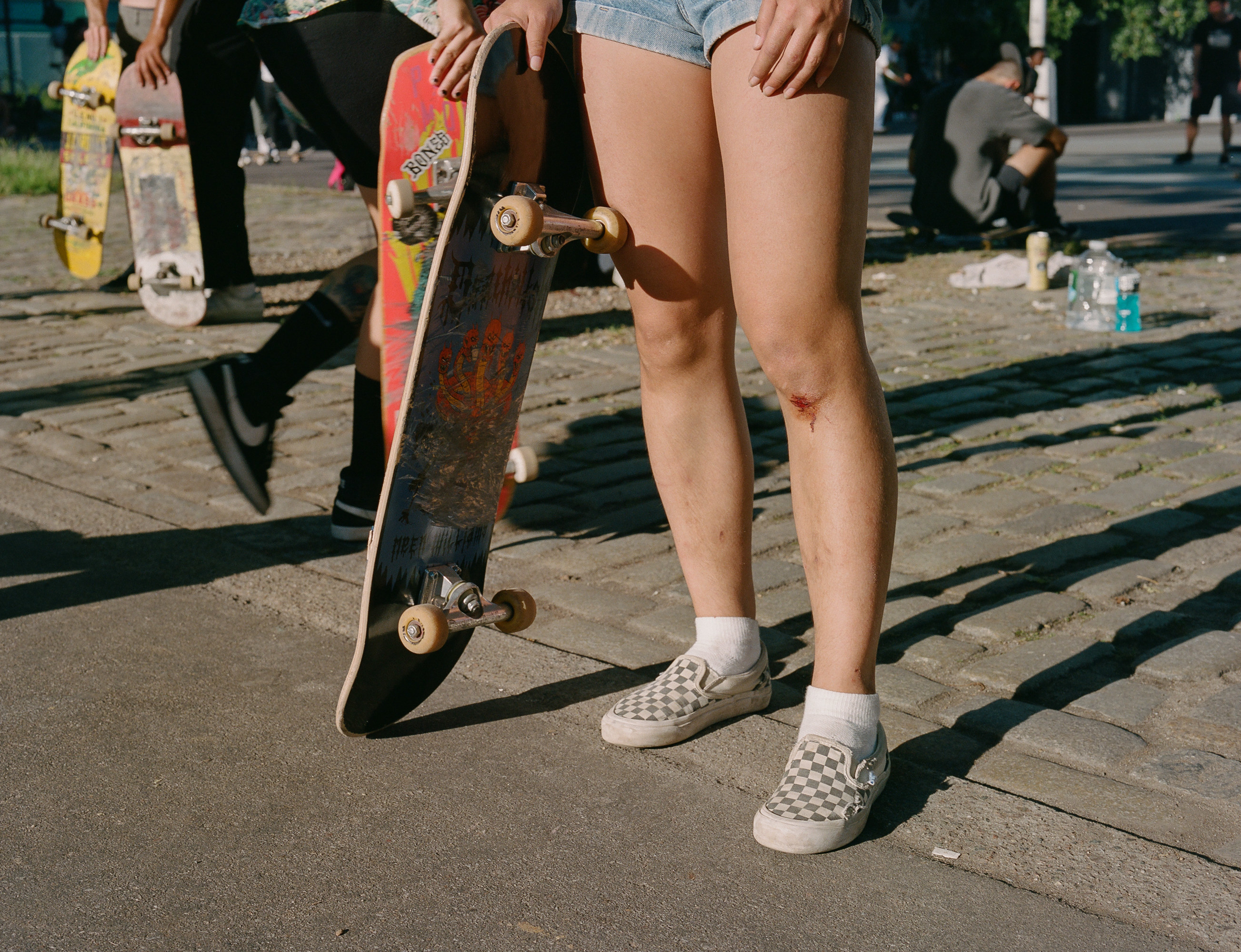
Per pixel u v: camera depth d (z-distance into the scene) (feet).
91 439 13.62
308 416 14.56
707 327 6.72
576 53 6.55
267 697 7.71
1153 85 102.94
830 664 6.25
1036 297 22.08
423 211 8.32
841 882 5.73
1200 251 26.12
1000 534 10.41
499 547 10.42
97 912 5.55
